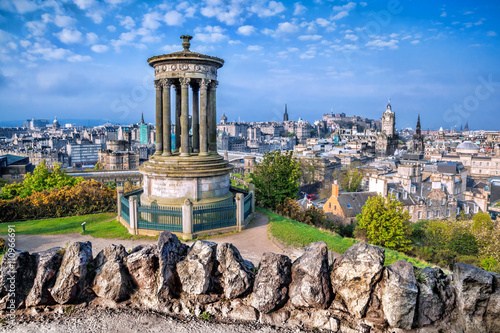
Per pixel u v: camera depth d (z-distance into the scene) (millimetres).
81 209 34625
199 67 26719
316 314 12523
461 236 46938
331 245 23312
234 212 26734
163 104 27500
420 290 11867
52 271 13664
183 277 13633
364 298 12211
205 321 12766
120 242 24156
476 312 11375
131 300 13766
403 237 43312
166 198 26859
